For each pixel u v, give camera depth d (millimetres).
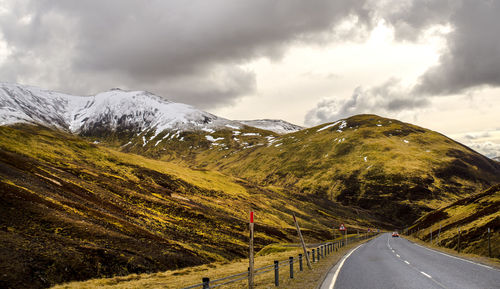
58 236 37969
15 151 88812
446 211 79188
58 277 29266
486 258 25453
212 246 62625
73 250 34938
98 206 61812
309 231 108875
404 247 39594
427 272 16250
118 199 74688
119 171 111188
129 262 37469
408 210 175375
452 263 20766
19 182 53062
